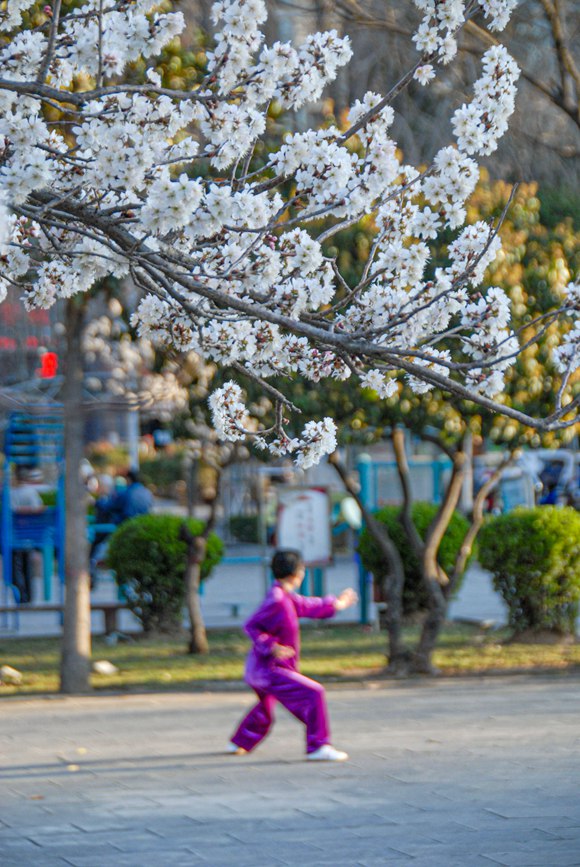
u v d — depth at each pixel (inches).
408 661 606.5
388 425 561.3
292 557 423.2
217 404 274.8
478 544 706.2
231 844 313.7
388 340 268.1
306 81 257.0
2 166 245.8
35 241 313.1
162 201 226.2
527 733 456.8
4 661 657.0
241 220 254.2
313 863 295.4
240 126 254.8
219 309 271.1
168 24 255.3
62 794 371.6
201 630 674.2
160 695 558.3
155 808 352.8
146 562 714.8
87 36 257.4
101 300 695.7
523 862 293.4
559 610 691.4
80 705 535.8
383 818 338.3
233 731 468.4
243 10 249.4
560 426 248.7
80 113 246.2
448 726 471.8
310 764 409.4
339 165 255.8
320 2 658.8
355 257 520.4
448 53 260.8
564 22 701.3
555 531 679.7
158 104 259.6
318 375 273.4
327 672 610.5
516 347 265.1
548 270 545.6
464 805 351.6
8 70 265.0
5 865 297.4
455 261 277.0
